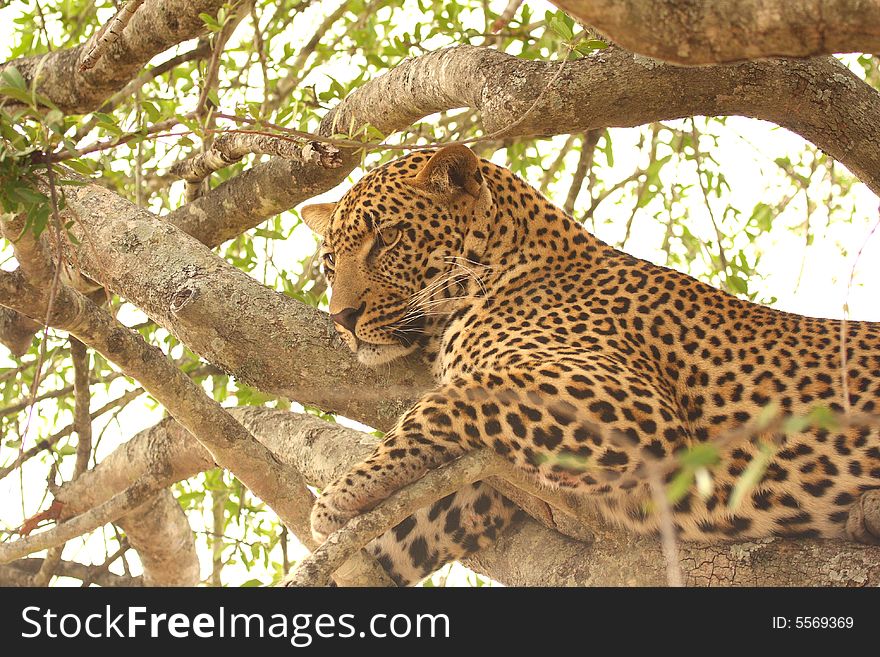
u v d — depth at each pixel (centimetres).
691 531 650
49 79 740
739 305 733
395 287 763
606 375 668
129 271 748
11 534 732
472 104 790
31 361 1011
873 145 735
